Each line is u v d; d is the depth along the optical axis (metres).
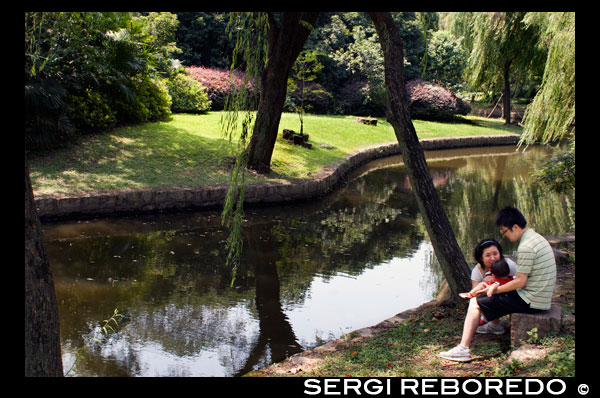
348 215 13.22
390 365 4.89
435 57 34.03
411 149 6.07
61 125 13.38
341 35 30.77
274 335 6.55
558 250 7.77
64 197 10.98
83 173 12.45
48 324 3.79
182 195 12.21
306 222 12.33
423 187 6.13
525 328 4.78
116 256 9.28
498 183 18.31
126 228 10.89
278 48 13.38
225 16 28.22
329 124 24.38
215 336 6.48
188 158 14.50
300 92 27.50
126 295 7.67
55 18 11.44
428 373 4.61
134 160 13.78
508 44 29.20
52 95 12.83
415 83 32.69
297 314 7.22
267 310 7.32
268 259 9.57
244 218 12.27
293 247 10.36
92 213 11.30
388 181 18.20
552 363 4.32
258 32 5.62
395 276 8.86
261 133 14.28
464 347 4.85
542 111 12.63
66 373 5.49
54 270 8.48
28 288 3.70
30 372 3.70
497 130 31.66
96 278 8.25
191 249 9.88
